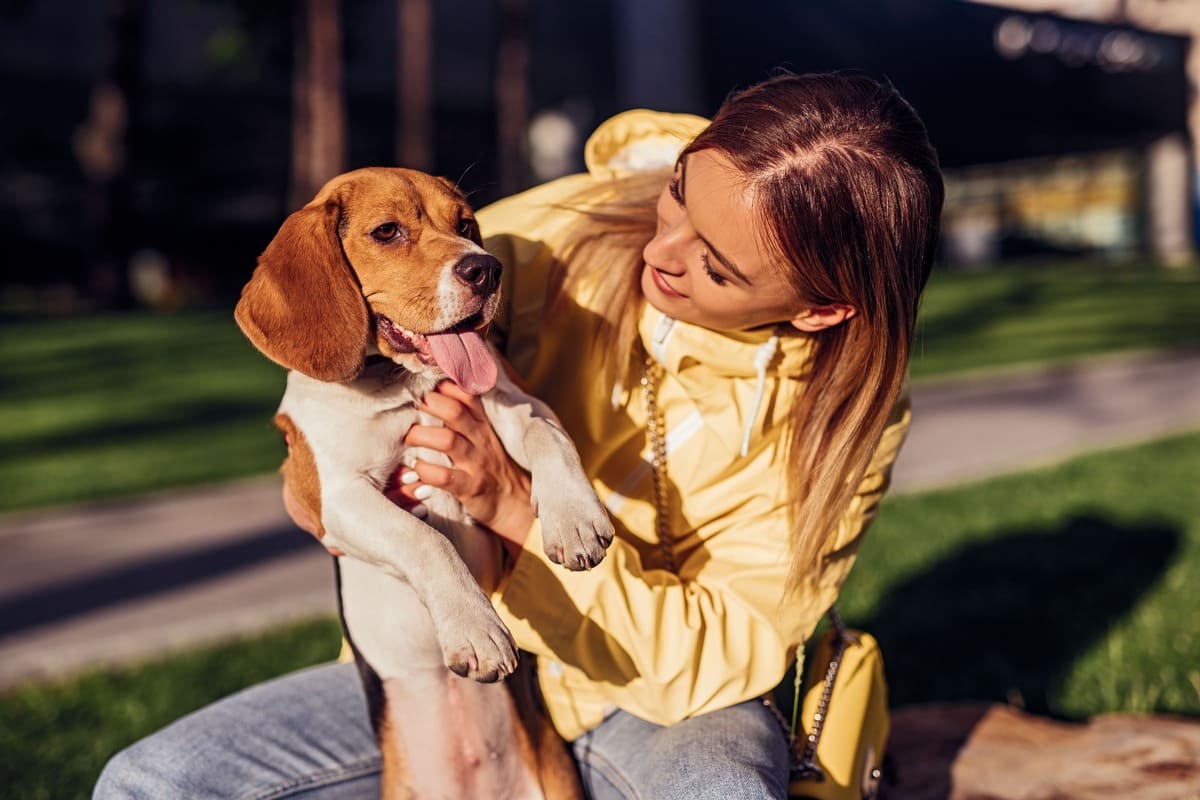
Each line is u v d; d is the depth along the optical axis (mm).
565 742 2330
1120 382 9758
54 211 22672
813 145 2020
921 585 4688
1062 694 3623
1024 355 11195
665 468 2348
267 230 23719
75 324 14477
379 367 2260
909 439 7684
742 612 2189
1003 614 4309
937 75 26562
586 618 2104
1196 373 10109
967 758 2852
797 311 2162
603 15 26641
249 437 7984
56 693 3836
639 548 2373
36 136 22422
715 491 2336
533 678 2387
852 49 25828
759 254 2029
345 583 2355
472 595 1949
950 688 3721
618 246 2391
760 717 2164
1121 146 29438
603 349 2361
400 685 2260
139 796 2125
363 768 2324
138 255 22234
